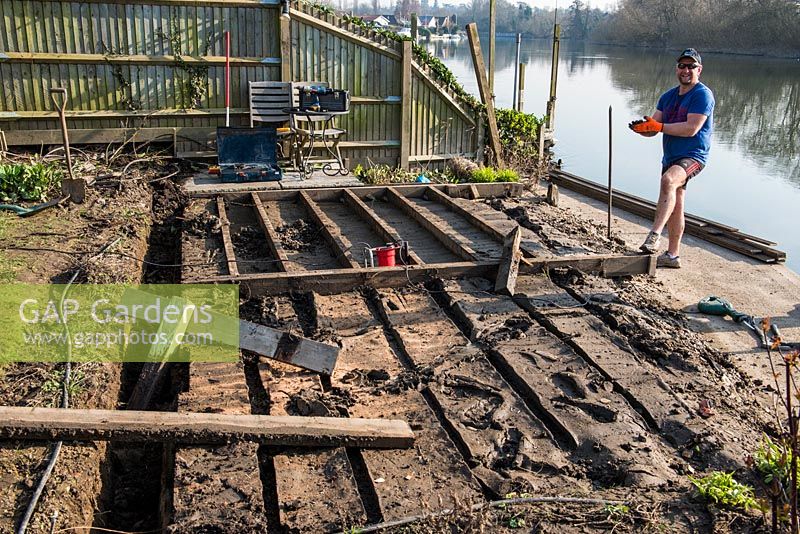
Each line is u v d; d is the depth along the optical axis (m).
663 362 5.46
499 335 5.67
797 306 7.08
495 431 4.48
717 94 25.86
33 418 4.07
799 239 10.65
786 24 37.69
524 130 13.47
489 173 11.30
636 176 14.69
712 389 5.09
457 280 6.75
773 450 4.10
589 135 19.47
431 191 10.16
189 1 10.76
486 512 3.67
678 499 3.84
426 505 3.76
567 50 62.06
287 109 10.70
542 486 3.97
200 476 3.88
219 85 11.24
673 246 8.11
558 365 5.24
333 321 5.89
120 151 10.72
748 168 15.72
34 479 3.80
